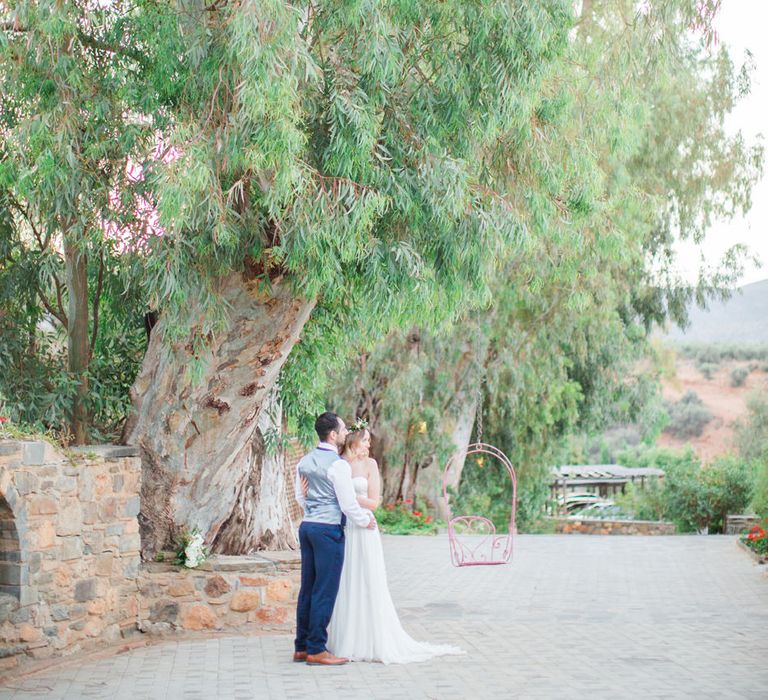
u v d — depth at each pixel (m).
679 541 20.30
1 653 7.30
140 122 7.92
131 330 10.31
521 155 9.36
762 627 9.52
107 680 7.02
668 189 21.92
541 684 6.80
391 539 20.55
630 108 12.32
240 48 6.77
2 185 8.56
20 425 9.07
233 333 8.73
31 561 7.66
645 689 6.60
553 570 14.99
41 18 7.30
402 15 7.96
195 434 9.22
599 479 40.31
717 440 77.31
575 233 10.59
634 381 26.88
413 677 7.08
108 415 10.37
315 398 11.09
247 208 7.83
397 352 23.22
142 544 9.52
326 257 7.51
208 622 9.31
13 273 9.88
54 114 7.68
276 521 10.76
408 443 24.12
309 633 7.60
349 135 7.55
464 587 13.04
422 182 8.02
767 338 137.88
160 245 7.59
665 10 11.10
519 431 25.95
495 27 8.12
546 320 22.88
